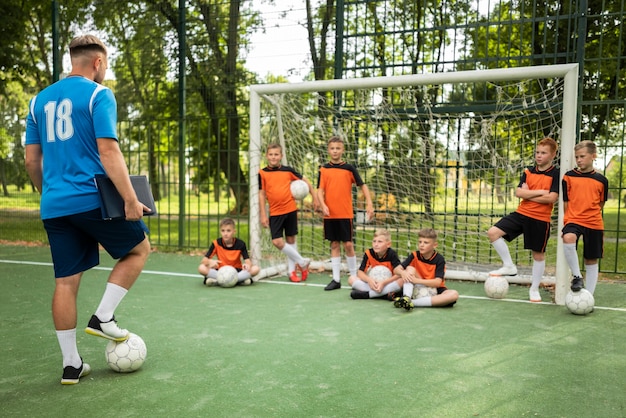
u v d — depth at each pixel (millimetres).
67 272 2527
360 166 6559
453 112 5848
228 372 2715
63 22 10383
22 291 4809
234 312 4090
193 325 3691
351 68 6352
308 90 5391
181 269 6148
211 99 9820
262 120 6223
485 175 6348
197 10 9477
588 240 4242
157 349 3123
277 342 3270
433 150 6305
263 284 5336
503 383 2555
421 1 8977
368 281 4551
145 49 9836
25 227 10227
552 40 8641
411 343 3254
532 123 6023
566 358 2955
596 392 2438
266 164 6223
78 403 2309
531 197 4465
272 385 2525
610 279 5629
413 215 6574
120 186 2363
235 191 12438
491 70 4641
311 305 4355
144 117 10992
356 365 2828
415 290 4395
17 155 10539
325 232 5199
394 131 6449
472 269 5855
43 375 2676
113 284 2582
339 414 2184
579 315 4031
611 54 8906
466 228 6449
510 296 4793
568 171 4305
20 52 12016
